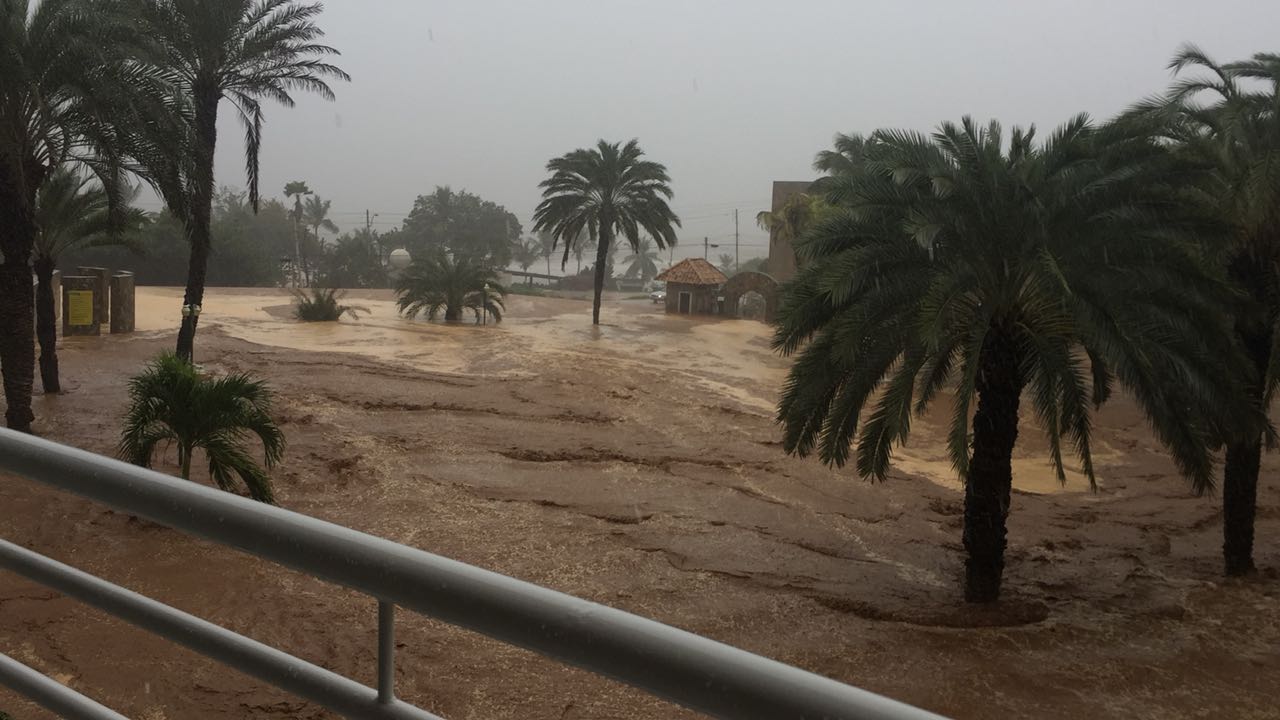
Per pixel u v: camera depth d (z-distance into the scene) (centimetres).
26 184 1523
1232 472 1507
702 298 5031
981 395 1259
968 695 945
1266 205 1300
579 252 6594
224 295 4706
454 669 823
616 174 4156
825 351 1252
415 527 1322
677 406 2433
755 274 4775
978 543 1254
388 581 89
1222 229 1140
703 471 1828
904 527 1627
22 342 1566
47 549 1021
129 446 1159
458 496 1492
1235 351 1162
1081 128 1170
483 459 1741
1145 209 1123
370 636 873
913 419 2628
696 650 74
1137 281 1138
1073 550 1608
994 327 1227
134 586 937
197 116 2000
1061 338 1197
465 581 85
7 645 723
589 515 1463
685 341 3828
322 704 98
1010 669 1021
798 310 1243
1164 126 1305
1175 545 1711
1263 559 1614
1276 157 1252
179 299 4244
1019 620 1192
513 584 84
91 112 1470
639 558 1280
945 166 1152
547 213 4178
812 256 1254
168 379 1161
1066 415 1218
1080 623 1204
